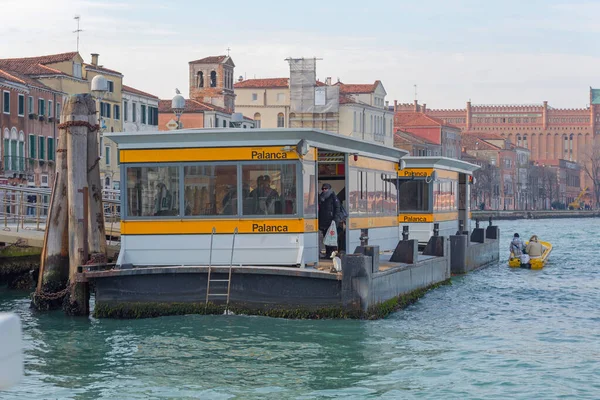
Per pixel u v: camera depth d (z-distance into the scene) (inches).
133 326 954.1
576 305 1277.1
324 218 1105.4
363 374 735.7
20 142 3516.2
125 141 998.4
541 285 1566.2
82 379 727.7
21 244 1405.0
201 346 847.1
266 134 973.2
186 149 989.8
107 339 893.8
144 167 997.2
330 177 1214.9
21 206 1792.6
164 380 718.5
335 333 903.7
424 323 1035.3
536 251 2006.6
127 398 661.9
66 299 1048.8
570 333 992.9
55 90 3786.9
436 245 1507.1
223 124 5511.8
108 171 4343.0
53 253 1094.4
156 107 4896.7
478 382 712.4
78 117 1049.5
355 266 954.1
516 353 850.1
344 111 6067.9
